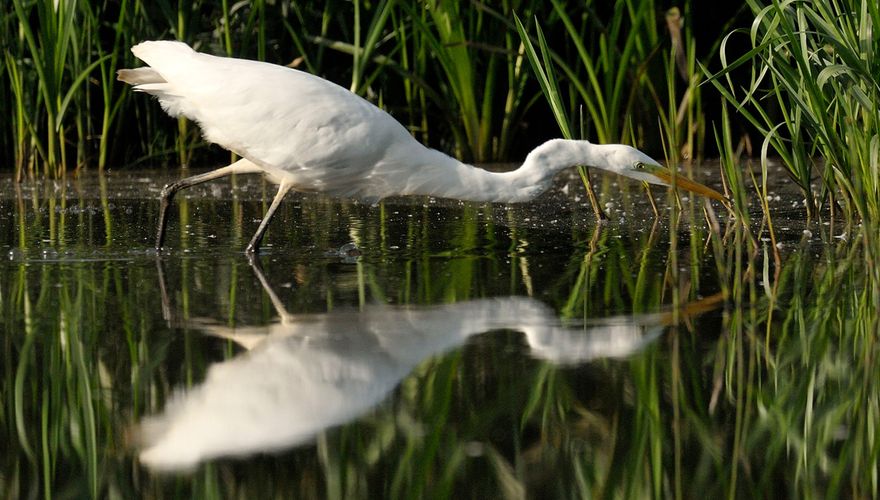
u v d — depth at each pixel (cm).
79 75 1664
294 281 902
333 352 691
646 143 1859
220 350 695
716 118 1892
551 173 1048
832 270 917
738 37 1834
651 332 734
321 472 516
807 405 604
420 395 613
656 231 1153
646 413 587
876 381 638
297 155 1012
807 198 1155
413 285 884
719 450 546
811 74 1043
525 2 1759
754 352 690
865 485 508
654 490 502
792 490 503
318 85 1025
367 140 1015
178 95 1027
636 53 1800
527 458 532
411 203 1423
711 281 891
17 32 1698
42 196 1498
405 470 518
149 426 574
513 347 699
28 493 503
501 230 1176
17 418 592
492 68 1775
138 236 1138
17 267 965
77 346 706
